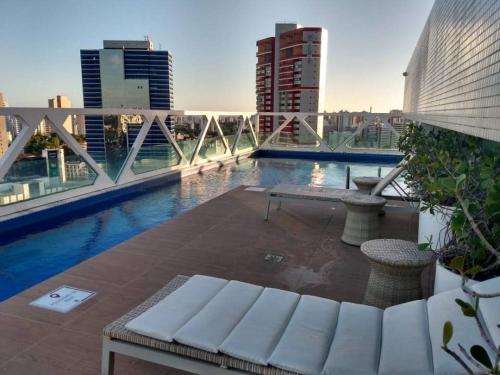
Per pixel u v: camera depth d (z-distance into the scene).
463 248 2.43
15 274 4.64
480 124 2.32
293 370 1.70
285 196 5.59
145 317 2.05
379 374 1.62
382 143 15.24
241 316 2.07
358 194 5.08
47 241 5.86
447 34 3.93
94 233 6.28
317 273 3.86
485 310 1.64
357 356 1.73
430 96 5.58
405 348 1.73
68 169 7.64
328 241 4.81
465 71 2.87
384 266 2.73
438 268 2.53
